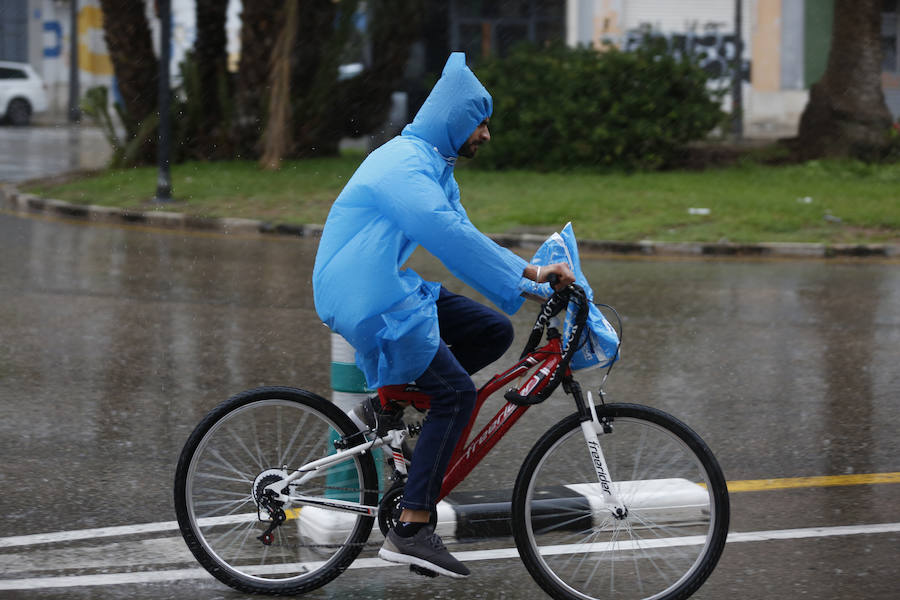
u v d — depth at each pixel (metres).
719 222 40.66
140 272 30.66
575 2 83.50
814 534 12.22
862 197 46.56
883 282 31.05
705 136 56.53
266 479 10.49
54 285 28.20
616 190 48.06
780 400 18.30
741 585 10.78
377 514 10.46
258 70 57.47
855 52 57.91
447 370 9.95
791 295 28.70
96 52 101.19
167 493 13.35
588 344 10.18
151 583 10.72
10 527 12.12
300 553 10.70
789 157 59.31
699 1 84.69
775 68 85.19
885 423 16.98
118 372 19.47
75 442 15.39
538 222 40.69
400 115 65.38
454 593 10.59
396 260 9.77
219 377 19.25
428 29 79.31
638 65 55.78
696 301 27.66
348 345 12.01
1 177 55.34
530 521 10.30
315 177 51.88
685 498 10.34
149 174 53.62
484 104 9.86
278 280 29.80
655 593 10.30
